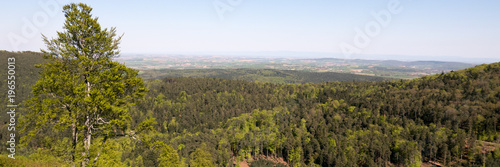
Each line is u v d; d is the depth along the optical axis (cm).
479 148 9088
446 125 10656
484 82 13138
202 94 18612
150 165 7175
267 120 13600
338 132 11475
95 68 2195
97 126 2273
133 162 7281
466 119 10638
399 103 13150
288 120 13850
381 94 15588
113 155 2459
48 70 2044
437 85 14825
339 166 9025
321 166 9775
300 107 15862
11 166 2378
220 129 12962
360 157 9694
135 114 14625
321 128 11838
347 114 13438
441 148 9519
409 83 16588
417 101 12912
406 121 11294
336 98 16500
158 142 2408
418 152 9169
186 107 16562
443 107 11794
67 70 2112
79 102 2039
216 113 15862
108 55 2316
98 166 2241
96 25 2205
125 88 2317
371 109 13050
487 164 8294
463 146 9338
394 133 10719
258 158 11275
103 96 2075
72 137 2173
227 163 9625
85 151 2158
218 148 10550
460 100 12194
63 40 2119
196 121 14875
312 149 10225
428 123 11456
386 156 9500
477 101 11550
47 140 2152
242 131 13000
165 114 15738
